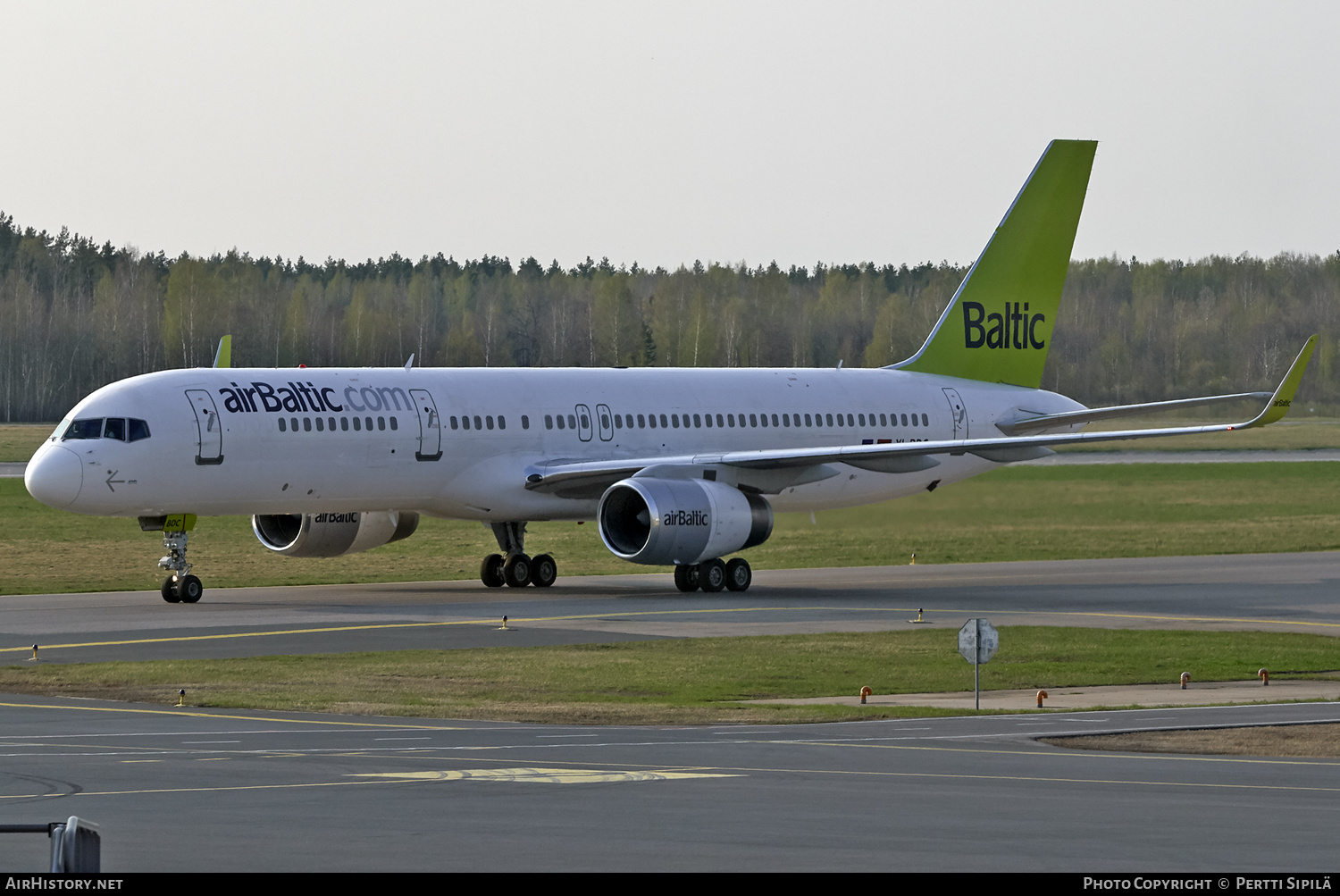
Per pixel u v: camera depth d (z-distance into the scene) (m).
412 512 183.88
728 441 191.38
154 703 97.31
